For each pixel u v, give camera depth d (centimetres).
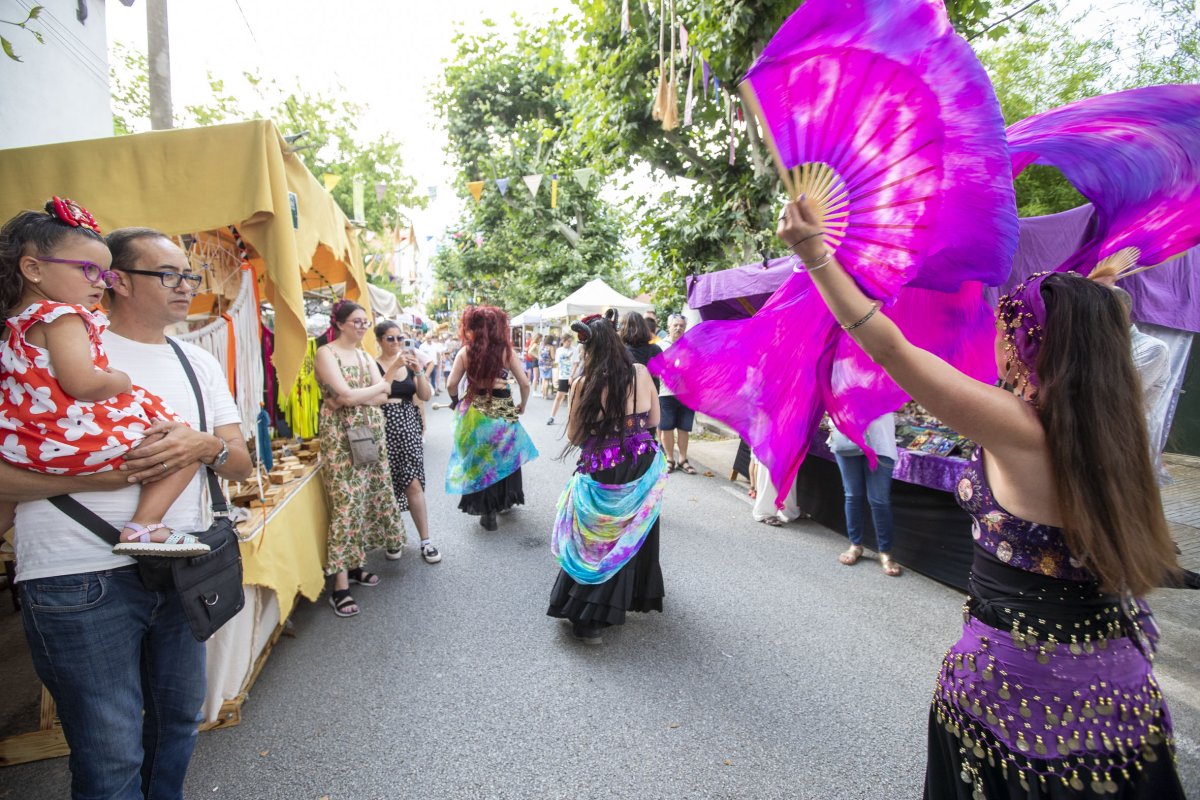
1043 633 115
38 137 373
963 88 97
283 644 301
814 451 496
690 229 799
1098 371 110
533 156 1243
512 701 254
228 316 276
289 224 254
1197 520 511
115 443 137
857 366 169
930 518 383
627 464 293
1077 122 145
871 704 252
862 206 105
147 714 162
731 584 374
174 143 240
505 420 463
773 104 98
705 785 207
